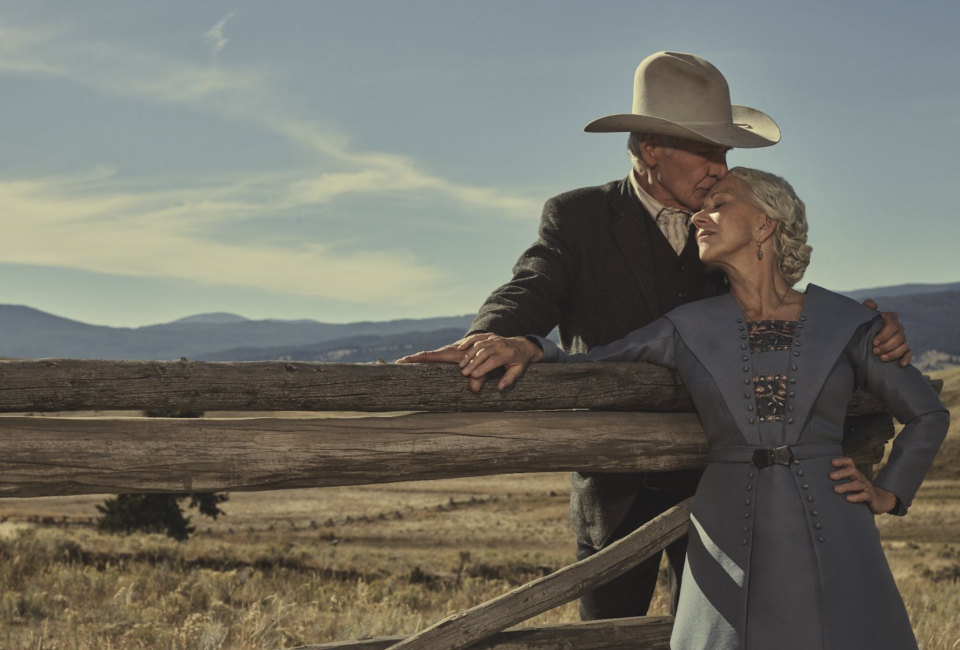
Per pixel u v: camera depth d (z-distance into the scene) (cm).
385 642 278
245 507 7531
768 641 238
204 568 1255
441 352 261
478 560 2072
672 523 291
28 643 577
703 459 290
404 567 1666
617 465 277
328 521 6538
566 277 323
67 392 210
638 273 326
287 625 665
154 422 226
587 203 334
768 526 246
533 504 8000
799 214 270
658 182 323
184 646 581
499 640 276
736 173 278
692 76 320
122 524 3306
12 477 208
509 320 295
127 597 750
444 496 9069
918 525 5728
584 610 350
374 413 267
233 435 231
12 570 902
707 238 273
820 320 261
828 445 254
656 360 287
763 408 256
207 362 228
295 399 236
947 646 589
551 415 274
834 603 237
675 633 259
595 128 321
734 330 268
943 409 259
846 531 245
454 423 257
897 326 261
